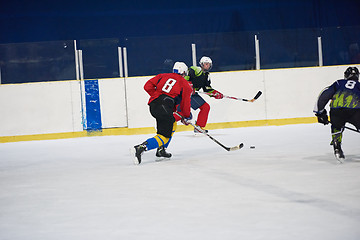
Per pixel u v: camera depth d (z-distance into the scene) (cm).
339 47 2495
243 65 2467
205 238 575
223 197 787
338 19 3012
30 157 1546
